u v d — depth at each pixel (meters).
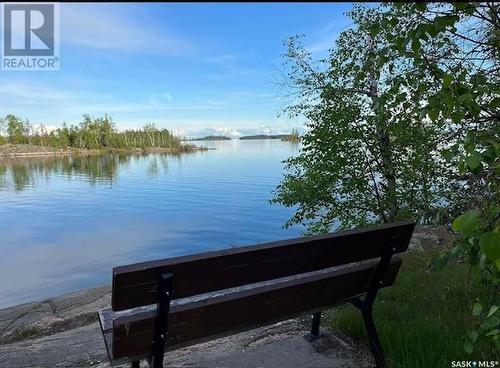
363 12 5.50
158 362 2.05
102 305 5.46
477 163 1.66
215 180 45.91
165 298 1.93
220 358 2.91
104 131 143.88
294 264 2.34
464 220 1.28
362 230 2.48
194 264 1.98
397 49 2.39
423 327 2.91
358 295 2.74
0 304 10.18
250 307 2.30
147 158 106.12
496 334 1.69
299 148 6.82
